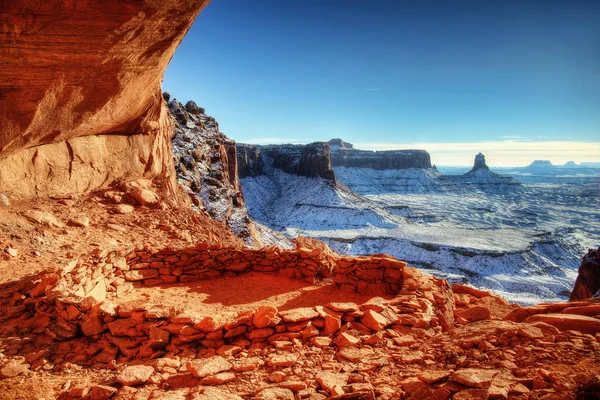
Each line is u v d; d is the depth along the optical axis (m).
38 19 8.30
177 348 5.29
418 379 3.82
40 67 9.32
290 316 5.60
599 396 2.93
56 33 8.78
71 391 4.36
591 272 24.61
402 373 4.28
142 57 11.09
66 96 10.57
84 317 5.92
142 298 8.33
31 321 6.26
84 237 12.20
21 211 12.19
